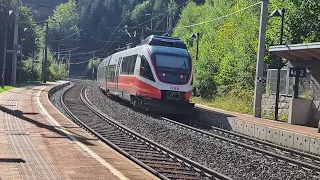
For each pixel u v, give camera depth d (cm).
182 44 2786
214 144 1652
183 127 2141
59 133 1435
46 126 1595
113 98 3956
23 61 6391
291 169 1298
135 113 2655
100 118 2377
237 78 3691
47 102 2772
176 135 1847
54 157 1027
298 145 1733
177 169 1182
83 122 2112
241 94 3534
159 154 1397
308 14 2764
